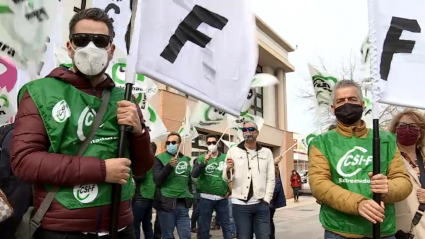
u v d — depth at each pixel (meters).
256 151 5.69
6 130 3.10
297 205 22.59
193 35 2.73
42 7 3.59
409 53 2.99
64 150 2.16
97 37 2.28
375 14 3.01
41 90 2.18
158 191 6.55
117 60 5.23
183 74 2.66
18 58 3.40
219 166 7.45
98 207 2.18
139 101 6.92
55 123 2.13
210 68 2.80
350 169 3.02
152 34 2.51
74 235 2.12
